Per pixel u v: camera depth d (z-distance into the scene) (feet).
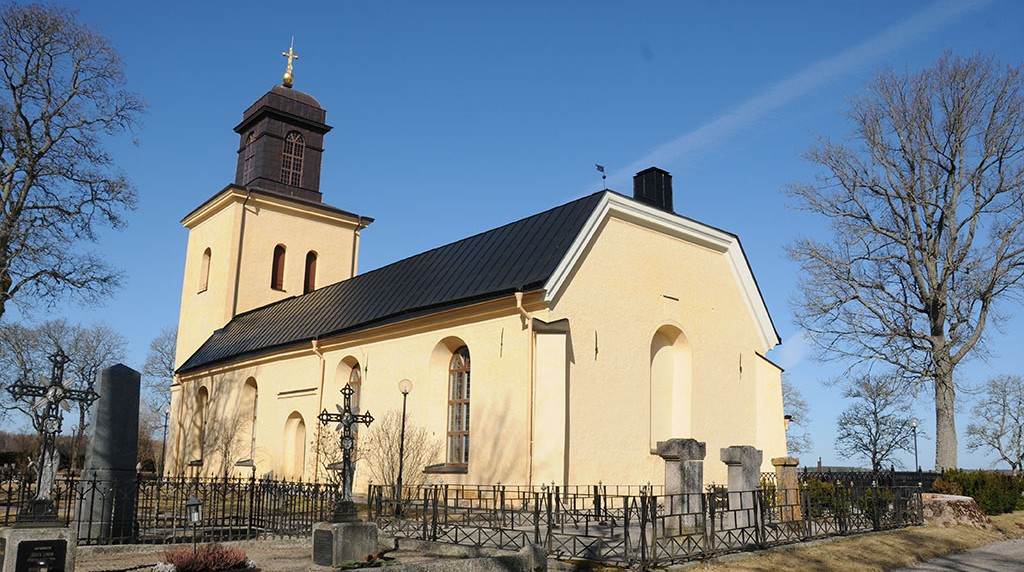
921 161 108.17
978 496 83.05
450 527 60.29
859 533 58.23
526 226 85.35
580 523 63.41
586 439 73.15
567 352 73.10
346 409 53.62
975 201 105.60
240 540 58.13
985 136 104.68
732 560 45.32
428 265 95.09
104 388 55.77
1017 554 55.88
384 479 82.07
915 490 68.44
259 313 128.98
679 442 55.06
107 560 47.62
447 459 81.15
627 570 42.09
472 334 79.41
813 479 76.89
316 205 144.05
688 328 86.22
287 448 104.63
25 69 99.25
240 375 118.11
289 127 146.00
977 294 102.78
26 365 166.81
